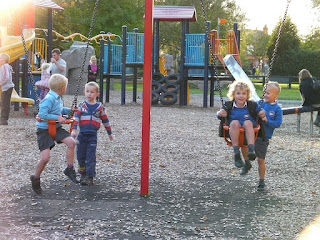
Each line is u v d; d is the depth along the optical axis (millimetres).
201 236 3914
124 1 39438
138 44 20359
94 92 5770
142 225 4168
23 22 14953
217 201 5047
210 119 14188
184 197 5199
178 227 4141
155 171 6598
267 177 6301
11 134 9680
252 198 5188
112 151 8023
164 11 20391
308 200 5113
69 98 21125
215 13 52000
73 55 26141
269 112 5645
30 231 3943
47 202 4871
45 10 43688
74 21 39156
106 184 5734
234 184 5875
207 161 7414
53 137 5199
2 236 3803
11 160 7047
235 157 5035
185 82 20516
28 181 5793
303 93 11367
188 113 16125
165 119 13773
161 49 55781
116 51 20703
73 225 4137
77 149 5773
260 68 70500
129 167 6797
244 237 3904
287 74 53875
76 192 5309
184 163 7227
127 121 12836
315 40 54406
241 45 57594
